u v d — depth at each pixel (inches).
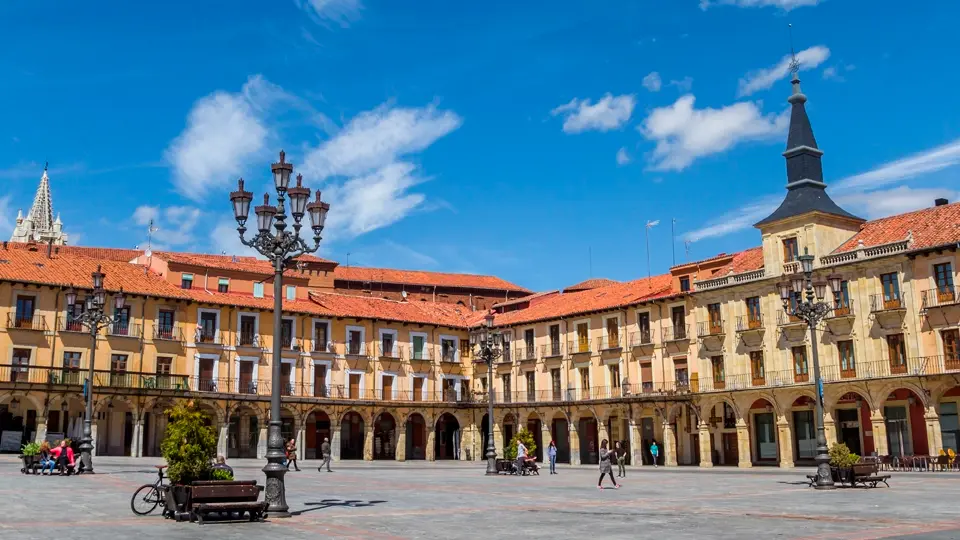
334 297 2805.1
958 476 1523.1
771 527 700.0
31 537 609.6
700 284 2285.9
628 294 2576.3
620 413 2500.0
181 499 730.8
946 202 2096.5
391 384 2755.9
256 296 2605.8
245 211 810.2
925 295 1860.2
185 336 2388.0
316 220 834.8
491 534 655.1
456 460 2807.6
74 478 1296.8
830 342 2018.9
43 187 5492.1
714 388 2237.9
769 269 2140.7
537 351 2738.7
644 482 1424.7
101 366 2228.1
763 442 2210.9
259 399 2437.3
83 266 2330.2
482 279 3853.3
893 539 604.7
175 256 2539.4
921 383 1833.2
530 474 1727.4
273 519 746.8
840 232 2116.1
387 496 1056.8
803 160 2148.1
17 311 2145.7
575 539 622.2
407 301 3058.6
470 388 2933.1
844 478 1224.8
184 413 756.0
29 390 2054.6
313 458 2667.3
